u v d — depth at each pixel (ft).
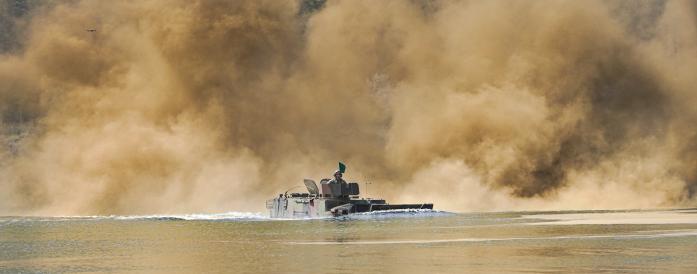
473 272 462.60
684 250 543.80
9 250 640.17
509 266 482.28
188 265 517.55
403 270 475.72
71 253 608.60
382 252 568.41
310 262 519.60
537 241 624.18
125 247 652.07
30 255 597.52
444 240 650.84
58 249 643.45
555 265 482.69
